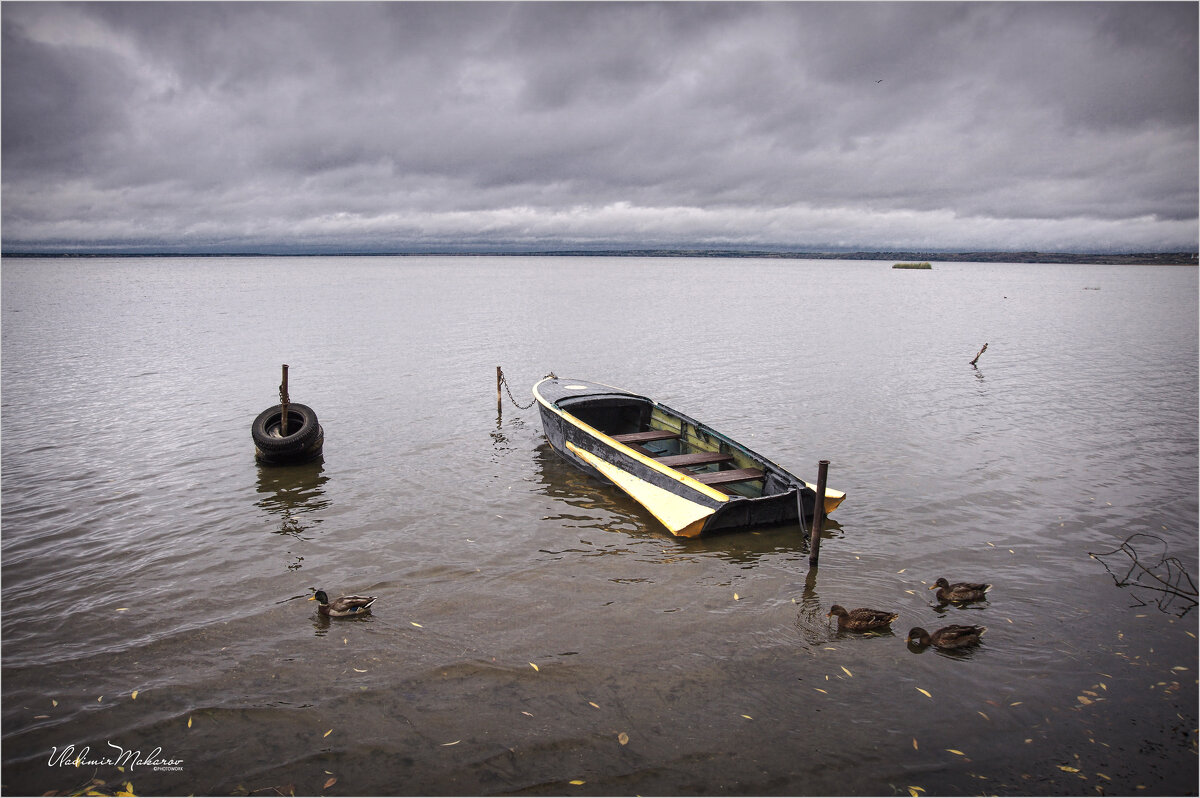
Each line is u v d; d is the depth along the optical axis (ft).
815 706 28.63
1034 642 33.22
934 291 326.65
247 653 32.40
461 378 96.17
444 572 40.32
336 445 65.26
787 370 102.99
